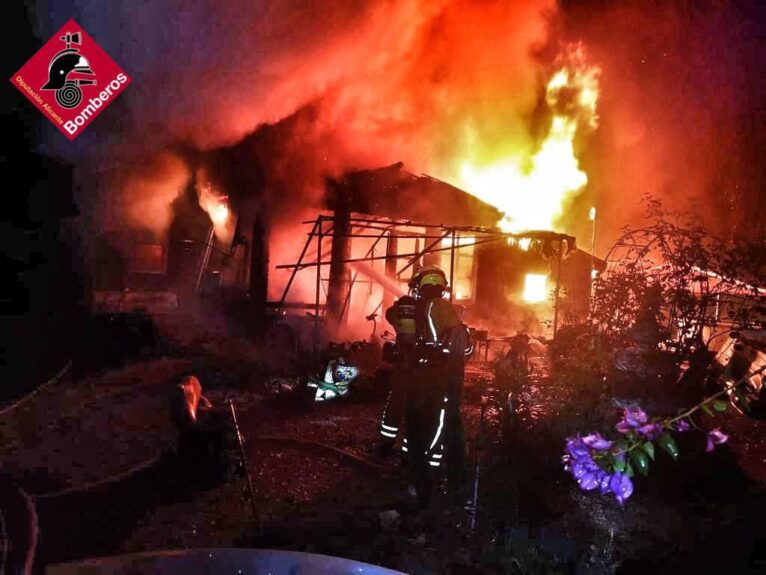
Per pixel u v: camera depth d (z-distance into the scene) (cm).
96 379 984
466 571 430
